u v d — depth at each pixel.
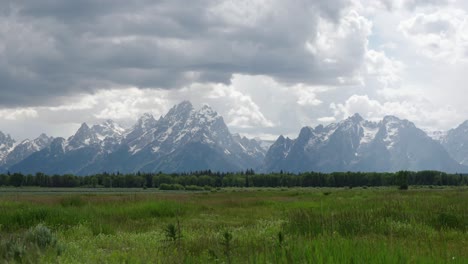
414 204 27.45
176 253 11.84
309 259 9.34
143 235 17.56
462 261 10.10
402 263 9.48
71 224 21.42
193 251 12.78
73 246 13.92
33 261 11.02
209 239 14.73
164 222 24.77
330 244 10.83
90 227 20.16
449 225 18.94
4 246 12.02
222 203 42.41
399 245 11.49
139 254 11.98
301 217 18.52
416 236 15.65
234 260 10.35
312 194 63.94
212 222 24.64
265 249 10.91
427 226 18.27
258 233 17.41
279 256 9.98
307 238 13.84
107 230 19.72
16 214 22.09
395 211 21.80
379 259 9.27
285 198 53.12
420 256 10.16
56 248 12.52
